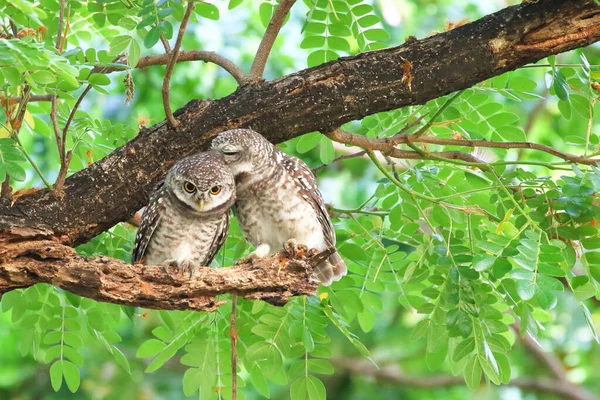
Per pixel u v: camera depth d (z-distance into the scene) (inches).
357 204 762.8
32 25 371.9
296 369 383.2
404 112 438.6
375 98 366.9
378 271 413.4
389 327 817.5
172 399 762.2
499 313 358.9
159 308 328.5
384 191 419.8
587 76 373.4
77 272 314.2
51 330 422.9
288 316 391.5
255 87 371.6
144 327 756.6
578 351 829.8
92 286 314.2
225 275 330.3
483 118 425.7
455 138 435.2
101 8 395.9
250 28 688.4
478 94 420.5
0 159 327.0
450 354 394.6
